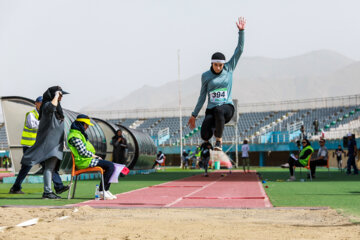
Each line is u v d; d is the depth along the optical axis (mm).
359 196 21656
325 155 41688
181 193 23891
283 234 10375
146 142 65812
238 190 26094
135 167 60219
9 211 15188
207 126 13188
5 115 39125
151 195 22594
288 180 37531
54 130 21172
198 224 11992
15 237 10180
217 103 13281
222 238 9914
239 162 115938
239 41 14109
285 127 124500
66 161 40688
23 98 38906
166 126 144875
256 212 14922
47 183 21297
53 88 21203
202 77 13586
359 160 70375
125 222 12273
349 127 106750
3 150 114562
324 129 113562
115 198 20672
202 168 90250
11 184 35594
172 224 12008
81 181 38719
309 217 13680
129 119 155875
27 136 24750
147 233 10617
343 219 13047
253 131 128250
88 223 12344
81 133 20953
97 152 47562
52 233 10742
